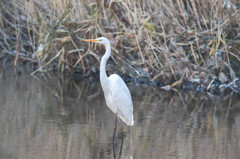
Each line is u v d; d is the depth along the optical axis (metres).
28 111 10.37
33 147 7.85
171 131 9.12
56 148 7.85
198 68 13.48
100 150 7.85
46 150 7.71
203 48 13.69
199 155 7.67
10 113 10.13
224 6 13.83
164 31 13.73
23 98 11.66
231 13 13.35
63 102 11.41
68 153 7.61
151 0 13.95
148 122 9.79
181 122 9.83
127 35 13.86
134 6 13.48
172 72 13.49
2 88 12.73
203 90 13.40
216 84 13.82
